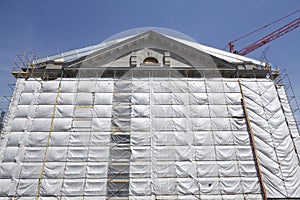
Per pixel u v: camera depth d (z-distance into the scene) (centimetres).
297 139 2970
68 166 2647
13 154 2723
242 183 2633
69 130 2852
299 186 2666
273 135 2933
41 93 3095
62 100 3030
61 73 3244
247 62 3419
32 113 2966
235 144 2836
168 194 2377
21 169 2641
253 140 2839
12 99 3066
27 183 2567
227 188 2598
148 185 2517
